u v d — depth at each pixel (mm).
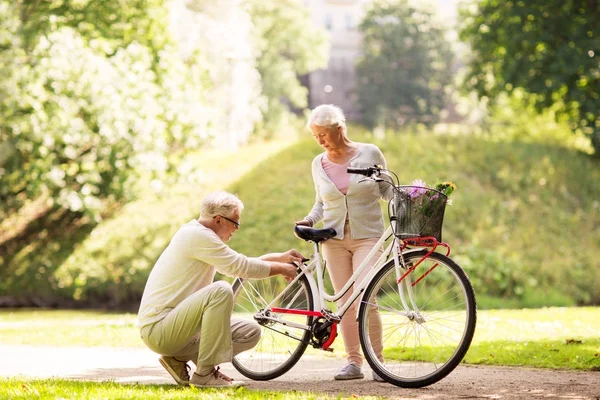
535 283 19844
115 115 20125
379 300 5801
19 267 21844
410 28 62656
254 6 51156
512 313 12516
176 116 21703
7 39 20094
